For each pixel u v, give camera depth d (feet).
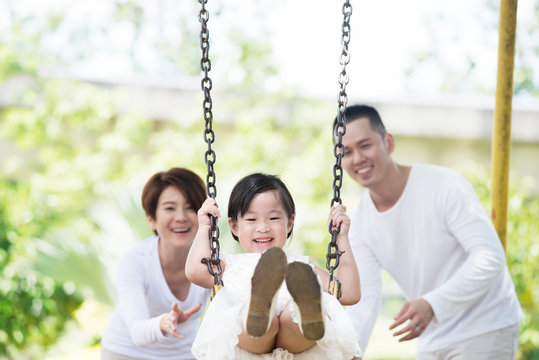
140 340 11.94
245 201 10.27
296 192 29.19
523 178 29.14
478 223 12.59
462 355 12.73
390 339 32.17
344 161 13.56
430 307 12.01
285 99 32.40
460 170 28.73
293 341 9.21
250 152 30.35
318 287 8.27
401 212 13.32
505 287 13.01
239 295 9.60
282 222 10.32
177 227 12.87
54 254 23.07
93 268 22.93
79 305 27.76
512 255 26.63
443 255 13.14
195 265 9.88
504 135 14.20
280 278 8.29
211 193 10.09
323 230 28.30
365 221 13.99
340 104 10.12
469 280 12.09
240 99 32.73
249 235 10.27
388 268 13.89
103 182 29.89
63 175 29.68
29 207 27.86
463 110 31.68
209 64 10.10
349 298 9.93
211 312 9.34
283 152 30.91
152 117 31.96
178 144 30.37
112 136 30.76
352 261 10.01
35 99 31.55
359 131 13.29
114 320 13.43
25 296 26.81
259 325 8.31
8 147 31.73
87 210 29.35
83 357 21.81
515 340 13.00
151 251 13.15
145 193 13.14
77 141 32.09
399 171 13.44
